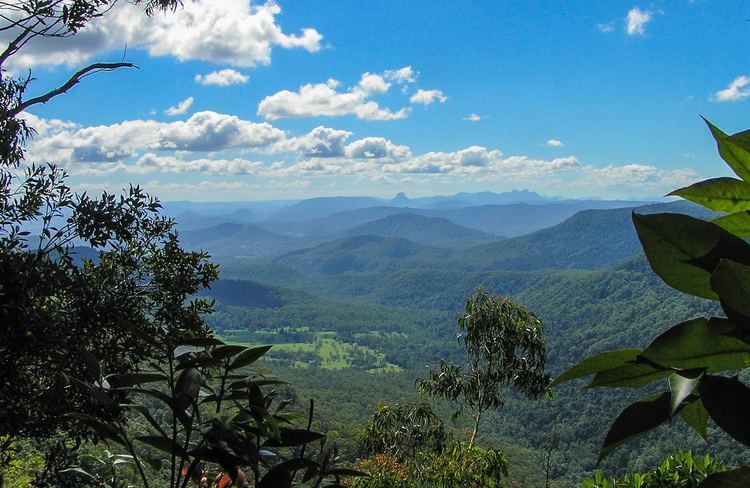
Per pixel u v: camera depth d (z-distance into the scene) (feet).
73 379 3.12
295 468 3.01
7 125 11.25
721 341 1.35
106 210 11.38
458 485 22.56
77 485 4.67
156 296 11.87
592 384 1.51
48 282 10.32
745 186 1.66
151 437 3.07
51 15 12.87
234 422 3.05
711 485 1.29
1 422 9.06
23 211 10.81
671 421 1.40
